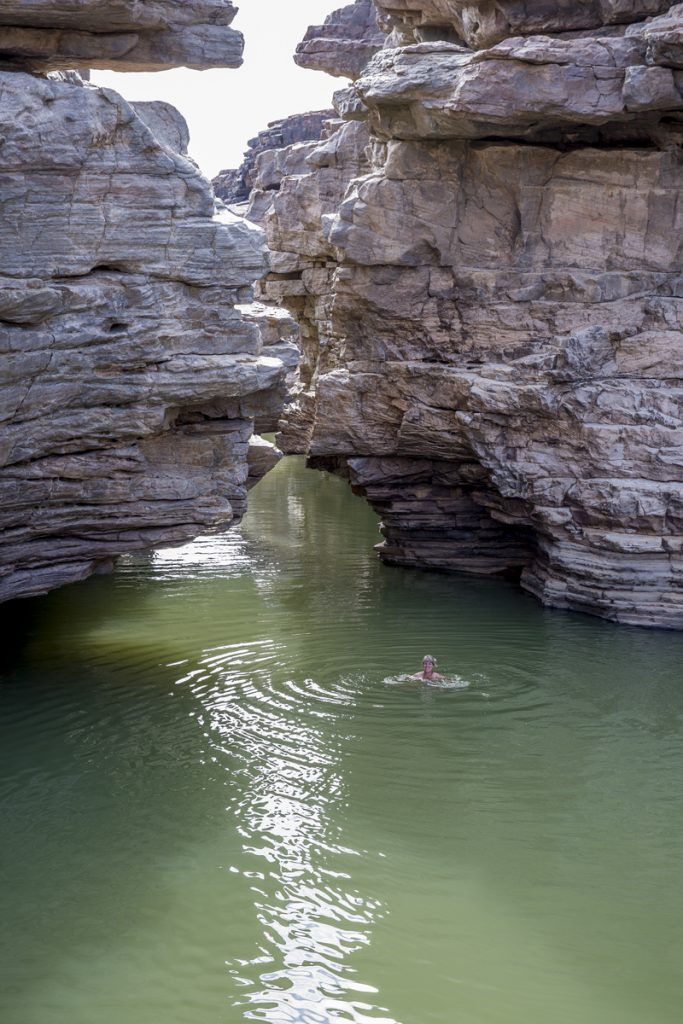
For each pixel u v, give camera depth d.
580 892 14.30
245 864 14.71
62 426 17.38
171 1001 11.89
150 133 16.84
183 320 18.05
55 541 19.11
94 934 13.08
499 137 24.80
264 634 24.11
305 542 33.81
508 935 13.33
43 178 16.06
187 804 16.33
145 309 17.45
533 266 25.44
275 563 30.91
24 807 16.11
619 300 24.94
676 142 24.09
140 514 19.17
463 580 28.91
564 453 25.06
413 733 18.92
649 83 21.97
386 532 30.28
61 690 20.61
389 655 22.75
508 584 28.44
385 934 13.27
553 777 17.45
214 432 19.58
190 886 14.16
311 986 12.21
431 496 28.84
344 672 21.75
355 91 25.98
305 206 36.59
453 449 27.06
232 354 18.72
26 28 16.52
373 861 14.91
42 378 16.69
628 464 24.41
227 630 24.42
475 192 25.36
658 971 12.68
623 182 24.53
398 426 27.55
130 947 12.85
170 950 12.82
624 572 24.39
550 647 23.19
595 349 24.56
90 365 17.09
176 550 32.59
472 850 15.28
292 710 19.86
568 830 15.88
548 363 24.92
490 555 29.31
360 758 17.97
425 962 12.69
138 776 17.17
